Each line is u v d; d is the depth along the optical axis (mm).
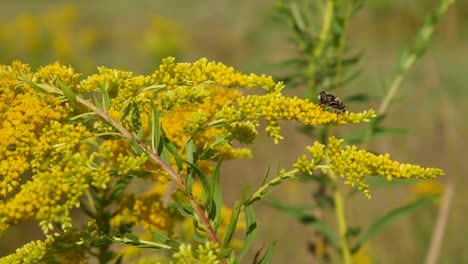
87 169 1678
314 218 3531
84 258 2197
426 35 3732
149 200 2354
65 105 1887
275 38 15359
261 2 18250
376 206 6309
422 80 8391
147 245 1856
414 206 3287
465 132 7344
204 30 17031
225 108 1879
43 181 1610
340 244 3502
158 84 1886
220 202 1854
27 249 1799
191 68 1870
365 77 8656
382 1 12336
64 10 9438
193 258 1703
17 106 1797
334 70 3678
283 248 6402
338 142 1826
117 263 2377
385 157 1782
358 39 12938
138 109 1838
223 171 7785
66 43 9203
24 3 20469
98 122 1896
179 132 2219
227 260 1843
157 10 20156
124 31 16375
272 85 1856
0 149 1765
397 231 5711
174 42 10234
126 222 2342
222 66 1863
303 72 3662
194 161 1886
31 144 1778
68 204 1626
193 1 21188
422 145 7117
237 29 16578
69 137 1783
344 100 3732
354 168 1784
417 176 1757
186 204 1832
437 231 4250
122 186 2350
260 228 6523
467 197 5906
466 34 14195
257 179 7652
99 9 20000
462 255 5570
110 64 13023
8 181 1749
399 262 5547
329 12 3680
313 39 3740
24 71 1854
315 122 1800
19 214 1551
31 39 9055
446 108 6402
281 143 7848
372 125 3484
